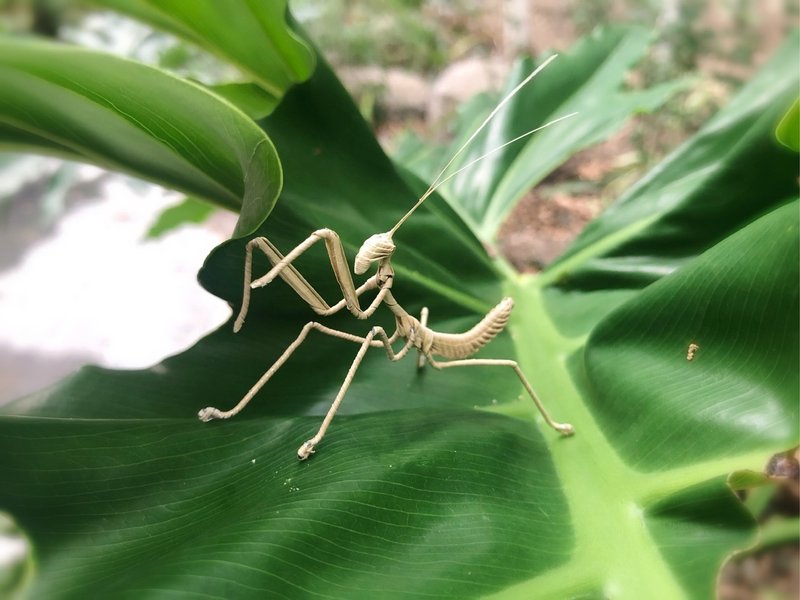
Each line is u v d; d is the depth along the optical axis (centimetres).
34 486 15
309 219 21
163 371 20
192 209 37
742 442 16
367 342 18
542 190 61
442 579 14
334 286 21
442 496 16
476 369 22
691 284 19
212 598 12
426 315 22
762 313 17
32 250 58
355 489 15
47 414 19
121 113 17
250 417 19
